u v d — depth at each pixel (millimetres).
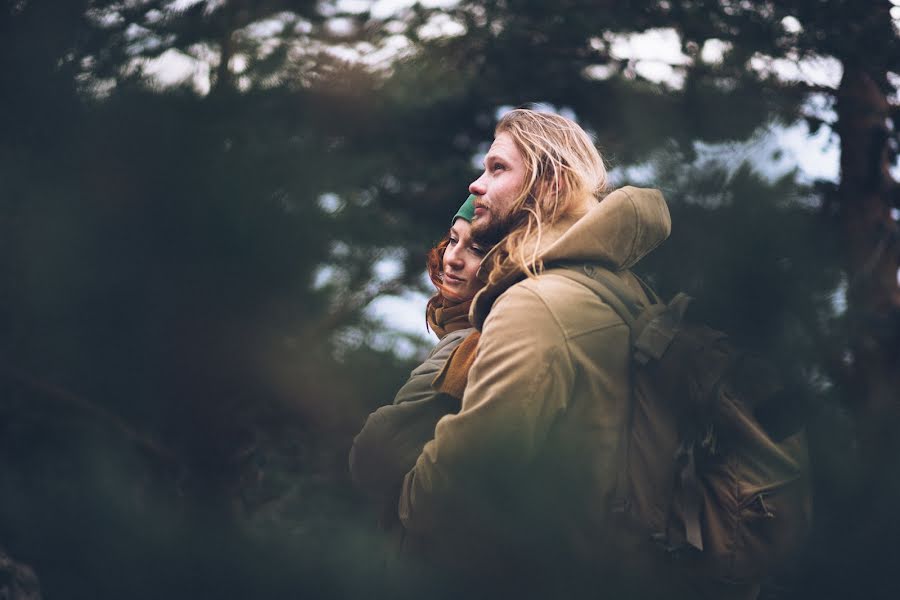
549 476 1273
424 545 1325
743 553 1295
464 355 1504
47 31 3354
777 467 1309
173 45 3814
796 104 3203
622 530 1277
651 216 1453
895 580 1323
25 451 3570
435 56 5082
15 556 2277
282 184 3781
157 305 3430
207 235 3422
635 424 1322
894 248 2939
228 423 3730
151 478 3574
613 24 3924
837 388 1672
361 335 4480
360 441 1528
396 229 4629
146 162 3346
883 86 3400
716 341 1339
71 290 3289
